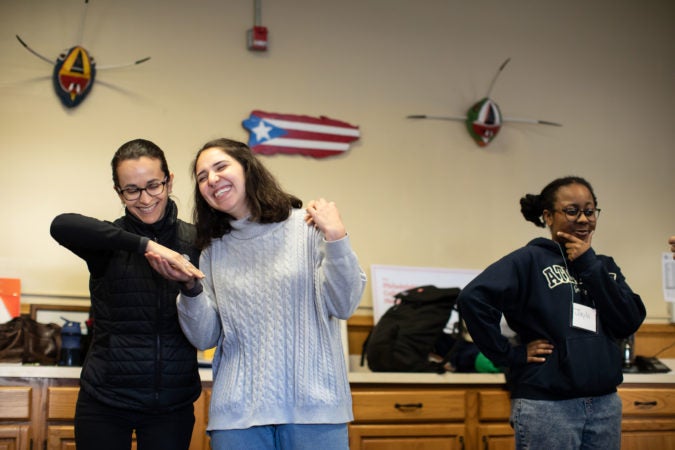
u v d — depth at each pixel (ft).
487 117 14.97
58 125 12.83
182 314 6.73
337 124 14.34
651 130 16.44
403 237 14.55
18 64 12.80
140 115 13.28
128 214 7.34
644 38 16.74
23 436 10.37
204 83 13.75
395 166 14.71
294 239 6.75
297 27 14.49
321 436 6.32
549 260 7.93
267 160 13.93
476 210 15.07
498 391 12.26
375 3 15.10
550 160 15.71
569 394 7.42
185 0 13.87
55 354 11.50
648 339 15.39
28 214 12.51
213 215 6.96
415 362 12.17
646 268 15.85
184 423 7.18
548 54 16.07
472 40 15.62
